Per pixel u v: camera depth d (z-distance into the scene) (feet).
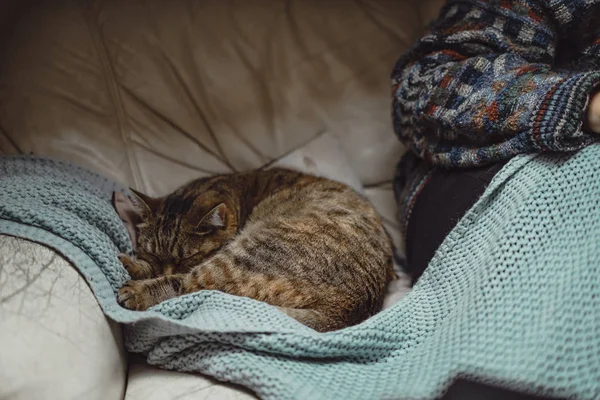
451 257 4.04
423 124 4.70
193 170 5.87
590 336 3.31
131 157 5.63
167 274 4.73
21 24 5.50
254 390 3.42
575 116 3.66
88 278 3.77
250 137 5.91
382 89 6.11
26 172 4.69
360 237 4.73
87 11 5.63
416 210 4.93
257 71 5.92
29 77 5.38
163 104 5.70
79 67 5.52
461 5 4.86
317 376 3.50
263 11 5.97
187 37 5.77
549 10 4.48
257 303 3.83
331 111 6.04
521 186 3.81
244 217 5.34
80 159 5.42
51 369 3.22
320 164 5.80
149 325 3.70
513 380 3.16
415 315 3.94
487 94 4.16
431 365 3.34
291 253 4.47
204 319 3.70
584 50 4.64
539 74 4.09
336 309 4.27
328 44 6.06
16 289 3.41
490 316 3.42
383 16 6.19
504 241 3.64
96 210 4.42
